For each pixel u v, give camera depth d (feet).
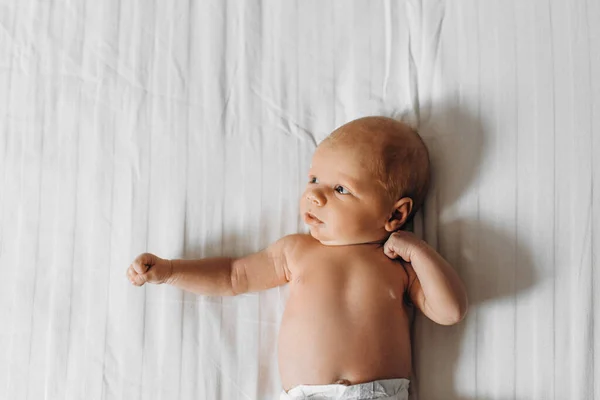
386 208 2.95
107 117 3.51
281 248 3.16
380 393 2.77
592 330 2.90
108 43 3.59
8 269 3.41
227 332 3.25
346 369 2.80
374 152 2.92
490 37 3.22
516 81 3.14
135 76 3.54
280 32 3.49
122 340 3.29
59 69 3.59
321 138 3.35
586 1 3.13
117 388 3.25
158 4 3.59
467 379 3.00
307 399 2.79
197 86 3.49
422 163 3.05
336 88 3.39
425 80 3.27
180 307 3.28
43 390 3.28
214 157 3.41
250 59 3.49
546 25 3.15
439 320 2.92
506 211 3.06
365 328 2.85
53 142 3.51
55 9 3.63
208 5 3.57
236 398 3.20
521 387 2.93
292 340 2.91
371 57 3.38
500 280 3.02
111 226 3.40
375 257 3.00
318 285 2.95
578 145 3.02
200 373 3.23
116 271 3.35
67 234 3.42
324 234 3.00
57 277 3.38
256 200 3.34
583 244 2.96
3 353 3.33
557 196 3.01
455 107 3.20
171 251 3.34
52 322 3.34
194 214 3.36
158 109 3.49
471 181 3.12
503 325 2.99
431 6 3.34
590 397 2.86
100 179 3.45
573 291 2.94
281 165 3.35
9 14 3.64
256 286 3.19
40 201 3.46
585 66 3.08
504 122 3.12
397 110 3.29
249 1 3.54
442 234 3.12
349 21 3.43
